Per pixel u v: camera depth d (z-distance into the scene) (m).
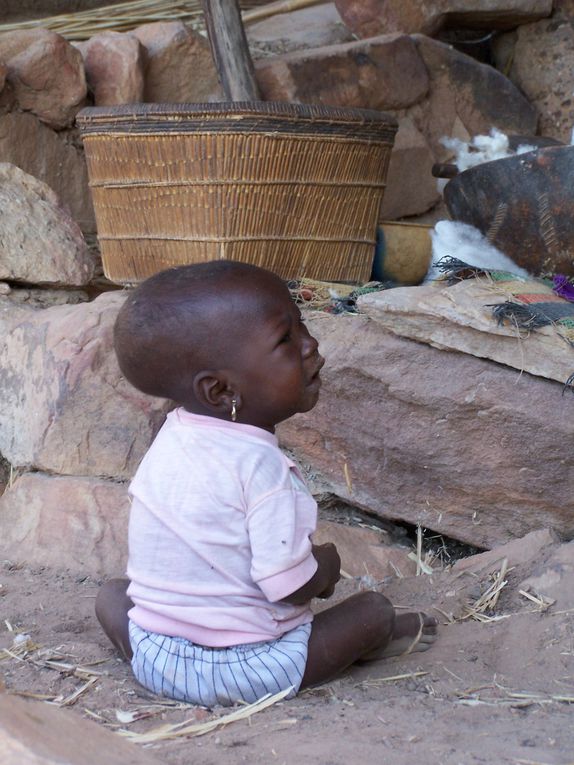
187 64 5.48
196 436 2.48
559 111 6.10
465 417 3.39
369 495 3.66
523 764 1.92
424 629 2.83
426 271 4.78
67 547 3.59
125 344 2.47
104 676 2.60
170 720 2.34
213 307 2.39
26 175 4.74
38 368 3.95
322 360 2.55
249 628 2.45
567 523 3.37
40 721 1.66
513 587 3.11
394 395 3.49
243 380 2.44
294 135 4.03
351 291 4.11
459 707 2.33
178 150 4.05
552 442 3.26
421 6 5.88
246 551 2.45
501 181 3.61
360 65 5.55
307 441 3.73
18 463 3.97
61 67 5.10
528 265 3.71
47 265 4.47
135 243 4.32
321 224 4.26
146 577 2.50
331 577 2.59
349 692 2.49
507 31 6.34
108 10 6.77
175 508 2.46
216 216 4.06
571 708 2.34
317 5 6.69
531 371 3.26
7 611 3.16
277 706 2.38
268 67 5.34
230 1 4.93
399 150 5.76
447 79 5.90
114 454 3.80
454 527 3.55
